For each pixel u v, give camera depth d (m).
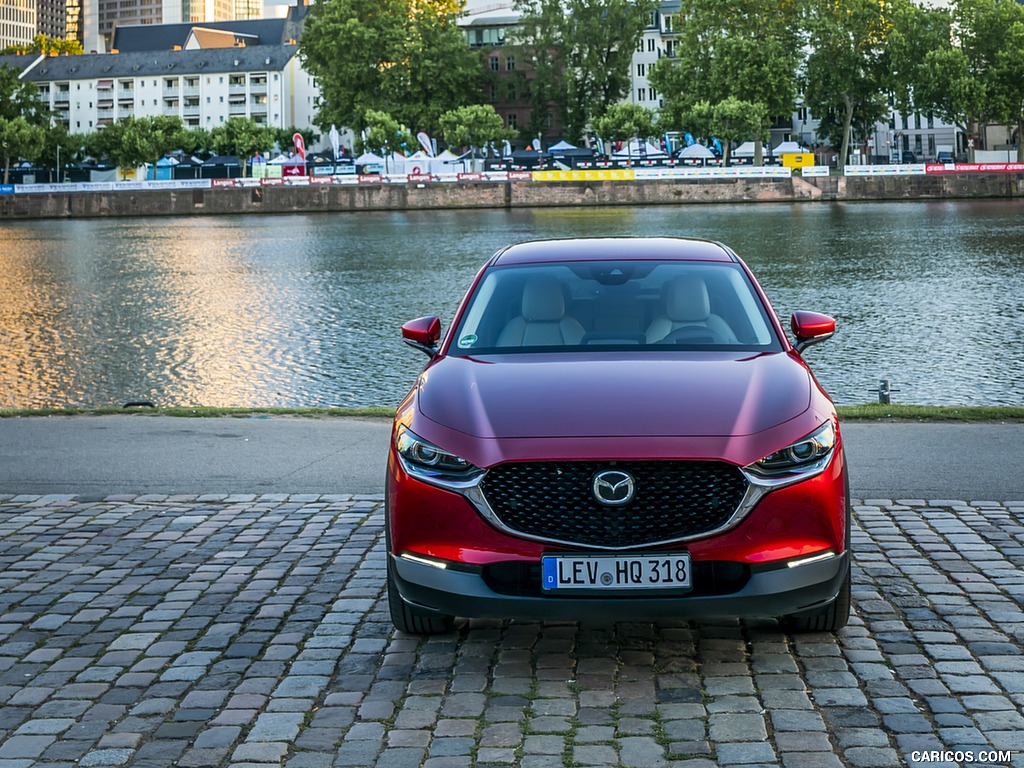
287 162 117.12
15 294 43.72
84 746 4.24
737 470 4.58
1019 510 7.64
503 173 105.19
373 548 7.02
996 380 23.38
